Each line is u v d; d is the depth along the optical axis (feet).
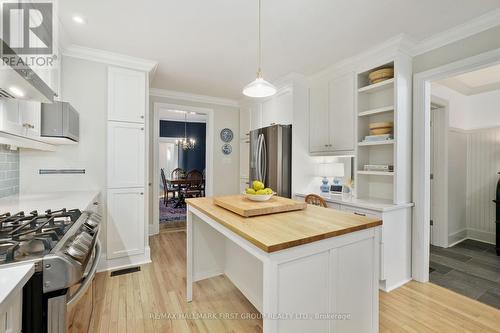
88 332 5.53
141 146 9.37
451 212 11.79
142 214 9.38
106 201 8.79
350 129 9.37
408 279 8.23
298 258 3.59
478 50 6.75
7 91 4.14
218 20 6.84
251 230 3.96
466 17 6.57
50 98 4.74
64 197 7.00
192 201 6.70
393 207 7.59
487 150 12.16
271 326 3.34
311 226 4.21
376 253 4.66
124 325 5.82
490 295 7.29
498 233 10.46
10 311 2.45
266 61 9.57
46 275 2.91
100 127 8.77
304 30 7.34
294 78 10.86
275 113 12.07
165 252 10.61
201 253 7.52
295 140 10.85
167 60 9.50
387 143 8.14
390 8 6.25
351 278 4.28
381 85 8.32
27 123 5.60
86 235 3.99
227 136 15.66
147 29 7.29
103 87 8.82
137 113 9.30
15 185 7.52
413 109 8.21
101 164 8.78
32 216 4.41
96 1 5.97
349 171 10.39
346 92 9.53
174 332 5.61
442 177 11.33
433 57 7.75
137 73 9.32
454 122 11.92
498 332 5.67
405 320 6.08
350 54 8.94
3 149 6.79
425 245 8.05
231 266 7.54
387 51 8.10
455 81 10.85
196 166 27.91
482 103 12.35
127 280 8.02
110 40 7.91
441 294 7.34
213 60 9.50
